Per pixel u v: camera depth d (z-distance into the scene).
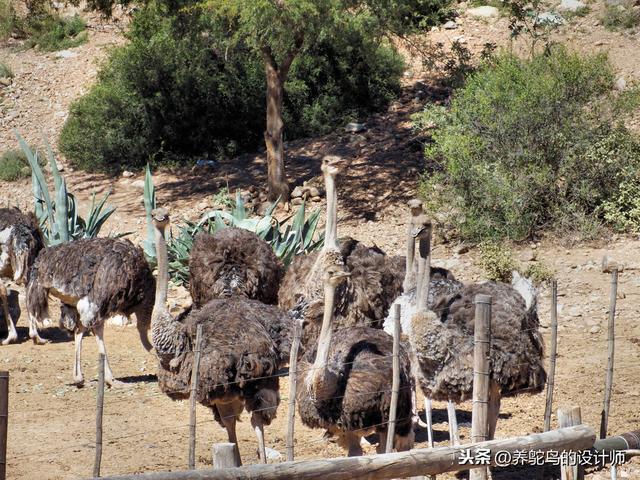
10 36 54.84
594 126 30.92
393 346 13.35
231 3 31.58
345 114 41.66
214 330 14.36
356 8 33.03
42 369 21.33
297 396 13.70
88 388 19.78
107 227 35.47
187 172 40.44
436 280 17.41
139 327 20.97
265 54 35.06
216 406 14.91
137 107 41.69
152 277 20.78
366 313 17.17
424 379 14.30
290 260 25.42
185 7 34.78
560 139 30.31
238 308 14.98
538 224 30.42
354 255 17.83
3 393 10.20
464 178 30.53
